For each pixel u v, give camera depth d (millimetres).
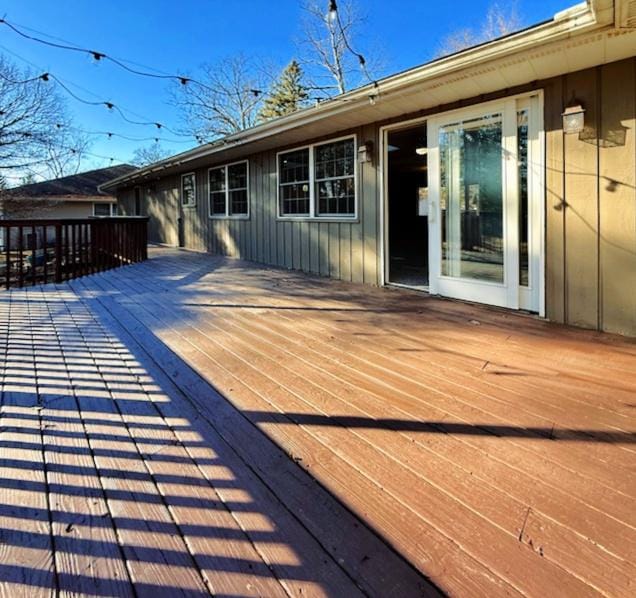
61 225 6574
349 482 1679
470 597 1169
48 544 1367
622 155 3568
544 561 1283
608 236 3688
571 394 2443
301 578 1242
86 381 2701
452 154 4926
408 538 1387
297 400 2414
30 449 1930
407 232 13094
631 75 3480
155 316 4359
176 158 10070
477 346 3340
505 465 1774
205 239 11070
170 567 1284
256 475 1732
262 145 7879
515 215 4340
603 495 1576
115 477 1723
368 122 5992
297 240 7738
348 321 4133
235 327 3934
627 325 3635
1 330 3830
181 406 2354
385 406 2326
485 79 4109
